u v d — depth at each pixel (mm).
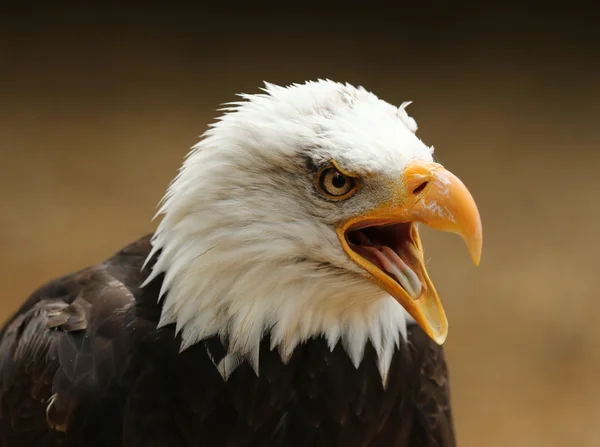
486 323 15664
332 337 6004
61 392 5949
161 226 6059
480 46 26688
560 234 18500
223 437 5961
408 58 25891
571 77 25328
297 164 5637
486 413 13828
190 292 5836
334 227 5715
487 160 21266
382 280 5734
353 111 5742
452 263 17219
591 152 21875
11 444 6254
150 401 5918
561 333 15516
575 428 13609
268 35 26766
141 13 27719
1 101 23000
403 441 6410
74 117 22422
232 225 5707
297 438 6039
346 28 27281
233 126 5805
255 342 5852
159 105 23172
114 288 6305
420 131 22328
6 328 6996
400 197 5562
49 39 26078
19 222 17969
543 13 28422
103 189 19266
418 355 6523
